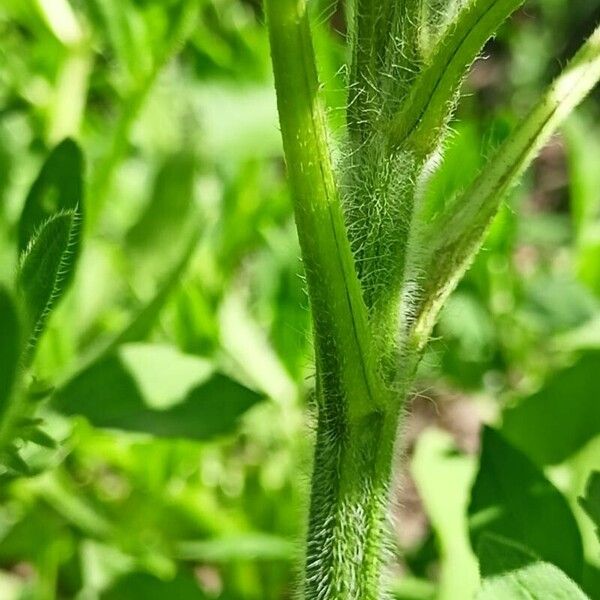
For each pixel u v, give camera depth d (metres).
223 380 0.10
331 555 0.07
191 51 0.19
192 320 0.16
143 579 0.13
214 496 0.16
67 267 0.09
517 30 0.29
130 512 0.16
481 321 0.18
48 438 0.08
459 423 0.21
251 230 0.18
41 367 0.14
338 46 0.16
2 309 0.05
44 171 0.09
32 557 0.14
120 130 0.15
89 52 0.17
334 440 0.07
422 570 0.14
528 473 0.09
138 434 0.10
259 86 0.19
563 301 0.15
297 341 0.16
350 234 0.07
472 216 0.07
